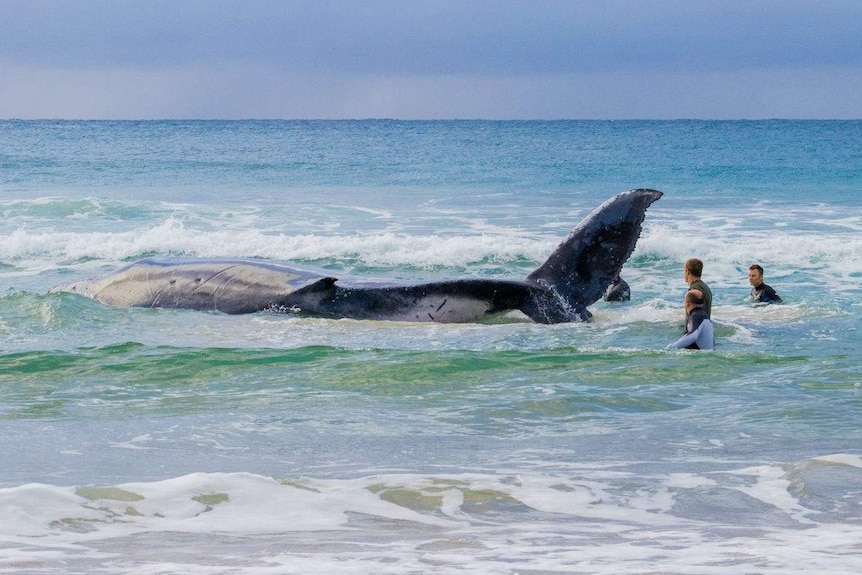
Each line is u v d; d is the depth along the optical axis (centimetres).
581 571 582
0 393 1420
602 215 1947
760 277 2309
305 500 799
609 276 1988
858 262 3141
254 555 623
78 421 1231
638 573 575
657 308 2256
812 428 1193
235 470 973
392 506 795
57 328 1908
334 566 589
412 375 1535
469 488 859
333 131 14138
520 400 1367
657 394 1413
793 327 1984
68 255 3256
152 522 722
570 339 1844
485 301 1962
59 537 671
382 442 1118
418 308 1972
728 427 1202
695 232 3862
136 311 2052
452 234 3809
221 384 1486
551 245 3319
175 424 1212
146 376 1535
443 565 597
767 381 1501
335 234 3841
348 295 2003
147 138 11581
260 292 2055
